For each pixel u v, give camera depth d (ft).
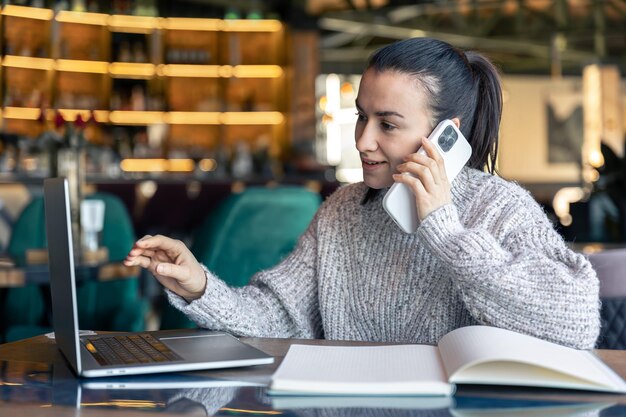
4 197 15.29
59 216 3.34
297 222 8.54
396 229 4.57
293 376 3.16
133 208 20.35
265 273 4.89
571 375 3.05
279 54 29.14
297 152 29.19
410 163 4.00
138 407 2.91
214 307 4.32
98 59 25.82
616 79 43.45
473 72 4.56
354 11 30.99
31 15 23.88
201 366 3.44
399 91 4.23
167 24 27.50
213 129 28.50
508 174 43.16
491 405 2.92
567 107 43.32
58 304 3.64
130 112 26.76
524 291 3.74
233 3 28.04
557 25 37.99
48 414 2.85
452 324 4.45
